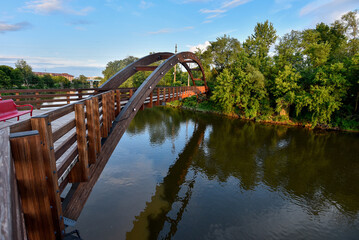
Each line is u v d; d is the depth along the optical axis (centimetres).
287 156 1930
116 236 899
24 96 900
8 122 577
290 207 1163
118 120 759
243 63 4031
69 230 925
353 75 2828
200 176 1513
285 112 3425
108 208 1096
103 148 620
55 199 296
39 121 259
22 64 6206
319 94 2755
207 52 5616
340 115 3034
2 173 156
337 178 1520
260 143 2308
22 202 223
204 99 5025
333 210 1149
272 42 4797
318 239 934
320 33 4403
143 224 984
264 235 945
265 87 3616
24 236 207
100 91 1114
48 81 7006
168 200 1196
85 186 475
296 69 3453
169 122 3384
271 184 1417
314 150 2086
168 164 1709
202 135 2634
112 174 1493
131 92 1038
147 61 1655
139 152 1967
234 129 2964
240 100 3753
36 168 224
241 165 1719
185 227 975
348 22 3719
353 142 2355
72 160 418
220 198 1234
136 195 1233
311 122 3136
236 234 943
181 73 7512
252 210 1125
